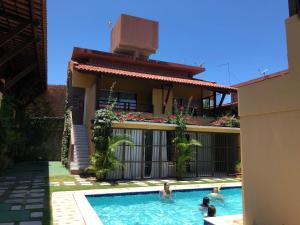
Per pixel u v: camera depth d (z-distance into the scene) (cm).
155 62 2436
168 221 989
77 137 1984
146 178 1716
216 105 2317
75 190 1229
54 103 2789
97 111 1625
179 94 2392
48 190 1205
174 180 1680
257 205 646
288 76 586
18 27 1023
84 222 758
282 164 590
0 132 1603
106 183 1468
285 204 575
